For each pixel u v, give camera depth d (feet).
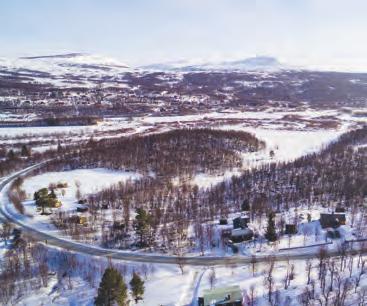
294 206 580.71
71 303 379.76
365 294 370.12
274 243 474.08
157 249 471.21
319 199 604.08
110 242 483.92
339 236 483.51
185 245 477.36
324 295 361.51
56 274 422.41
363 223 512.63
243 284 395.75
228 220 538.88
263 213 553.23
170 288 394.73
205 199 614.34
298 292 377.91
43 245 471.62
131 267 431.43
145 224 481.46
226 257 452.35
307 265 425.28
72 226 517.96
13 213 565.94
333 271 395.96
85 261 442.91
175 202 601.21
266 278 395.34
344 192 615.16
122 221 531.50
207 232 497.05
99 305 353.72
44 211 565.53
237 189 654.53
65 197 631.97
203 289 387.34
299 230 503.61
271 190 646.74
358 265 418.92
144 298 381.40
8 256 444.55
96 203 598.75
